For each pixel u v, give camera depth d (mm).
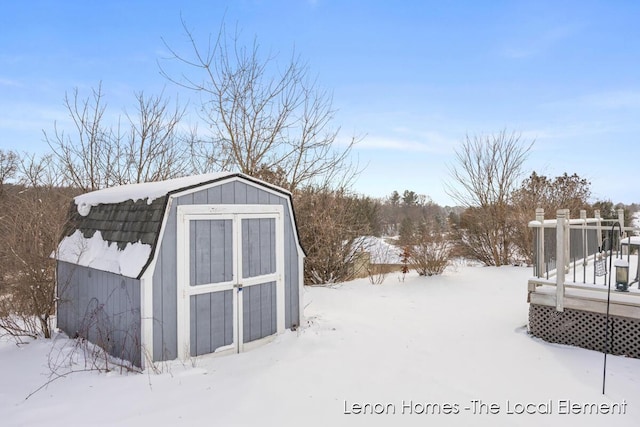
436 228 12141
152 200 4492
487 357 4516
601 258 6613
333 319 6312
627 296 4691
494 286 9164
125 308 4371
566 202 13867
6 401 3389
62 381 3842
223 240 4816
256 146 10680
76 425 2861
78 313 5402
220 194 4809
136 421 2902
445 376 3936
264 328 5246
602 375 3922
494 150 13508
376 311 7027
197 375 3891
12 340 5547
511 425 2932
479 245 13281
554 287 5430
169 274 4320
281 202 5582
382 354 4605
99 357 4578
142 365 4066
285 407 3162
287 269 5645
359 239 10938
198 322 4543
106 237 4965
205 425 2834
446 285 9328
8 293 6059
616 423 2963
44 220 6441
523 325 5844
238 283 4930
